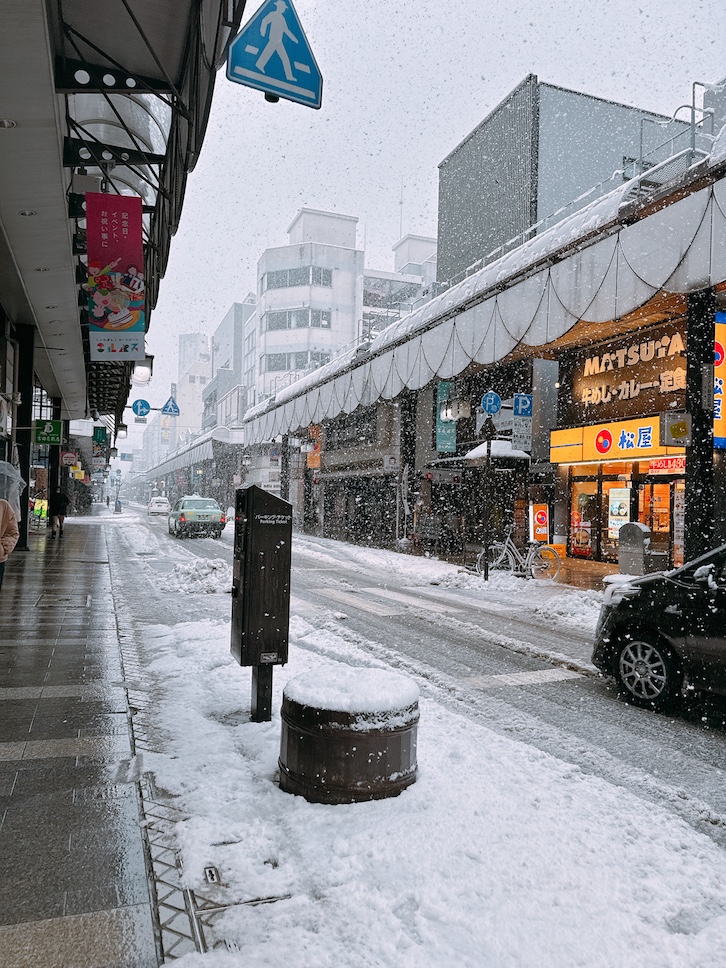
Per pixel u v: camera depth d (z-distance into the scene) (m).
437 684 6.39
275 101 6.04
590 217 13.21
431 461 23.61
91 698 5.30
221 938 2.45
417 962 2.32
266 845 3.07
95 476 68.25
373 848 3.04
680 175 11.15
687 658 5.38
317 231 63.91
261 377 61.72
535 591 13.30
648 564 12.92
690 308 10.92
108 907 2.62
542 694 6.13
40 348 17.88
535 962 2.36
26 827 3.23
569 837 3.25
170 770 3.88
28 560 16.27
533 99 19.19
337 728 3.48
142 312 9.21
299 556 21.44
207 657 6.62
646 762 4.48
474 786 3.77
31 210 8.84
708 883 2.94
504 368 21.50
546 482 20.58
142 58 6.53
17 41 5.42
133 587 12.25
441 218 23.92
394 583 14.91
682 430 10.53
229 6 5.51
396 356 21.69
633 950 2.45
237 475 55.69
